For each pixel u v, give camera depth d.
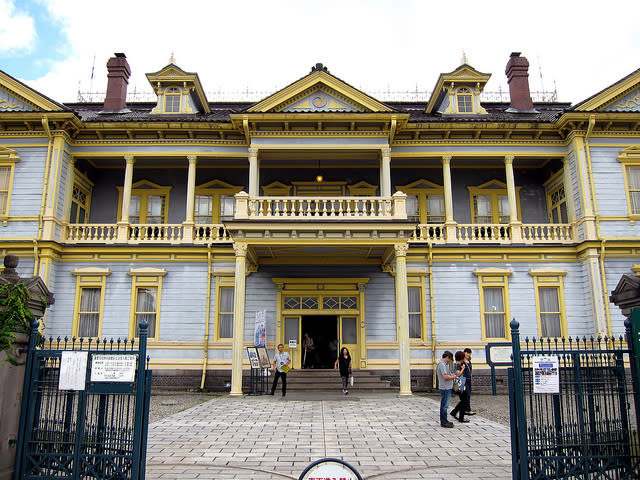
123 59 24.92
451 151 21.25
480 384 19.31
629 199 20.08
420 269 20.30
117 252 20.19
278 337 19.83
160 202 22.88
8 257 7.35
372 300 20.22
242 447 9.08
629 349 6.92
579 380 6.77
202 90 23.84
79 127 20.56
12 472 6.64
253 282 20.33
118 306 19.80
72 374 6.75
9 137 20.22
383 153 20.00
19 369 6.91
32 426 6.84
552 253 20.33
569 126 20.61
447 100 23.61
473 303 20.02
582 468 6.58
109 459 6.62
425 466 7.85
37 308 7.36
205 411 13.19
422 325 19.94
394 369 19.58
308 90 20.27
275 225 17.00
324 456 8.46
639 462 6.68
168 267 20.20
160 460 8.16
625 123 20.45
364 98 19.92
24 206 19.61
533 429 6.69
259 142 20.12
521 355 6.79
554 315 20.00
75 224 20.39
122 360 6.81
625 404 6.81
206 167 22.92
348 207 17.44
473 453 8.67
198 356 19.48
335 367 18.72
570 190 20.86
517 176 23.56
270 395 16.64
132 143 21.14
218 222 22.50
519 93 24.70
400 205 17.31
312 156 21.19
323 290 20.30
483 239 20.62
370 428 10.88
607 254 19.55
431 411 13.26
